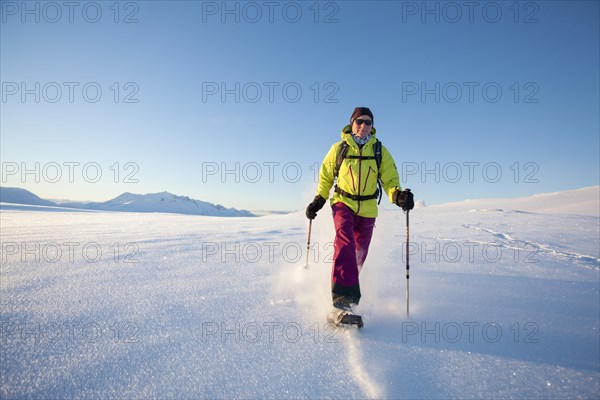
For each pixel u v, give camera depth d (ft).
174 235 17.03
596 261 11.35
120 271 9.15
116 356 4.54
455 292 7.88
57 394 3.71
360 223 7.65
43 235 16.67
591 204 53.93
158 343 4.96
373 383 4.08
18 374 4.03
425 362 4.61
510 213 33.53
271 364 4.47
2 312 5.96
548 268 10.28
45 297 6.81
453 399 3.79
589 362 4.68
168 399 3.69
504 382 4.16
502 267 10.43
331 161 7.93
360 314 6.46
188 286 7.89
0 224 24.57
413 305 7.02
